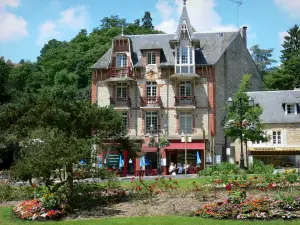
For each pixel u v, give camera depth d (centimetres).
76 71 6912
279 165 4319
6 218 1582
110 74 4531
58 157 1567
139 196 1845
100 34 7756
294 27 7044
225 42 4644
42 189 1930
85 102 2069
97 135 2038
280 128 4353
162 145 3997
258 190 1808
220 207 1447
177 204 1641
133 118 4478
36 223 1472
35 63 8612
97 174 1752
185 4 4547
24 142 1788
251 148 4416
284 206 1430
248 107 3428
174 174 3719
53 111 1891
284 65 6366
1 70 5269
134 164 4397
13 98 5325
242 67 4997
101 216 1559
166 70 4469
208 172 2895
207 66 4384
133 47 4722
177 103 4381
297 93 4531
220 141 4447
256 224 1307
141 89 4500
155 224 1327
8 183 2181
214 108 4362
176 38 4444
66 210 1634
